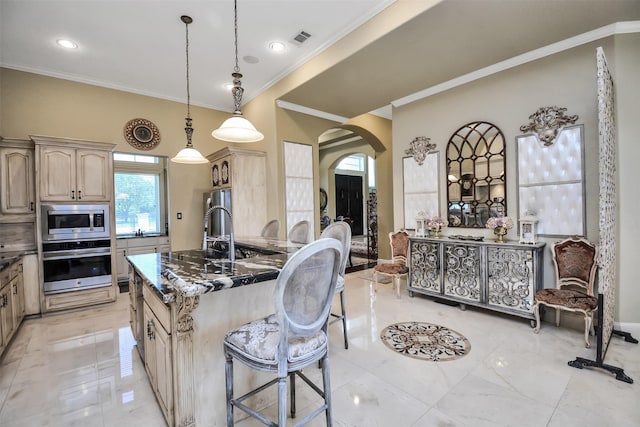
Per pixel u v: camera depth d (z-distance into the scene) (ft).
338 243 4.21
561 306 8.77
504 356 8.07
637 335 8.93
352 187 36.96
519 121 11.16
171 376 5.22
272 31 10.65
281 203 15.43
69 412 6.05
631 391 6.46
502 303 10.55
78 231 12.18
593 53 9.49
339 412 5.92
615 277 9.12
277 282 3.81
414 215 14.73
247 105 17.47
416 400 6.27
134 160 17.24
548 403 6.11
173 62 12.69
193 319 5.24
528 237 10.32
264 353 4.27
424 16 8.53
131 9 9.31
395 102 15.37
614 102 9.10
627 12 8.36
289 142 15.76
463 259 11.55
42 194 11.49
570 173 10.01
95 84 14.29
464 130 12.73
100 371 7.59
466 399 6.29
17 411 6.09
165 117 16.28
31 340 9.43
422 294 13.70
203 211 17.43
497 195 11.80
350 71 11.92
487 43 10.02
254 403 5.99
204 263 6.30
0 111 12.19
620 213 9.14
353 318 10.94
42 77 13.11
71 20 9.78
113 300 13.00
